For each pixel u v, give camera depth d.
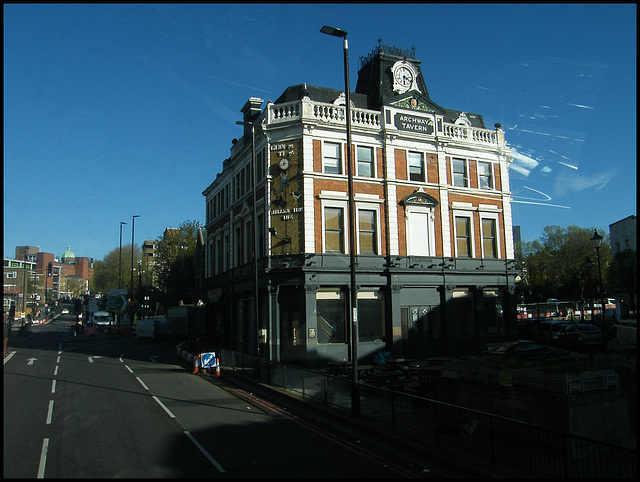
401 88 27.97
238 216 29.92
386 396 11.48
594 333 26.50
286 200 24.50
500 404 10.43
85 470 8.56
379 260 25.03
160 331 48.75
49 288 144.50
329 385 13.97
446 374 12.41
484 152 28.56
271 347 24.02
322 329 23.81
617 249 41.09
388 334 24.80
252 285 27.30
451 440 9.41
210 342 37.47
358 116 25.72
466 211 27.72
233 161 31.28
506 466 8.20
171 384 19.48
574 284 45.66
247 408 14.40
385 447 9.94
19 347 38.97
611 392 9.35
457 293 27.08
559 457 7.23
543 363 11.08
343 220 24.78
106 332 63.06
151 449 9.89
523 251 47.28
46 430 11.55
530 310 54.84
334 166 25.08
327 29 13.78
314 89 27.22
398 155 26.17
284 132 24.98
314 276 23.58
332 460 9.07
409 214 26.05
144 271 101.06
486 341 27.23
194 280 51.84
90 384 19.16
